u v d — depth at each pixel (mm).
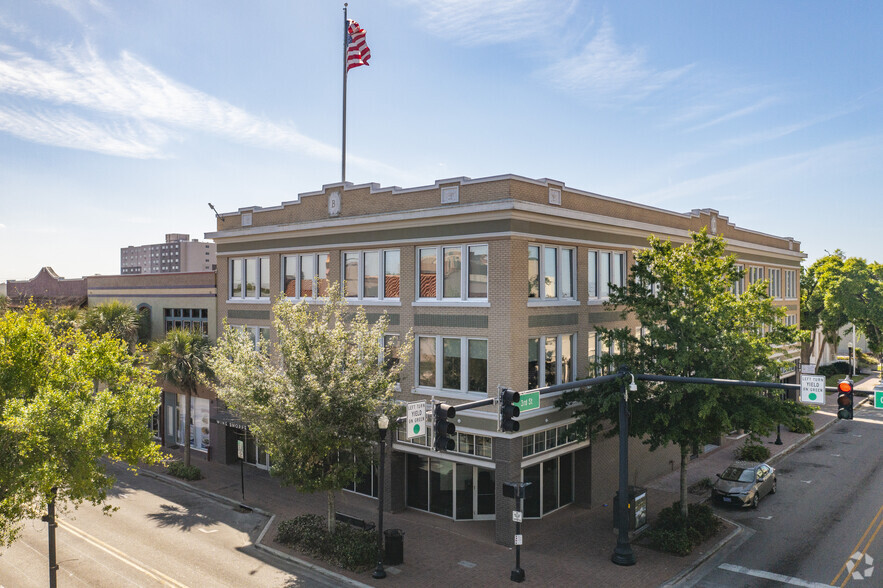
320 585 17812
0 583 17656
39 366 15391
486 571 18812
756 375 20531
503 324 21172
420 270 23812
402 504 24625
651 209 28641
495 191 21328
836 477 29234
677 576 18391
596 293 25641
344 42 29578
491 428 21359
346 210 26078
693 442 21078
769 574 18453
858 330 61469
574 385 16891
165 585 17625
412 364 23875
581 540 21453
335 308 21734
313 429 18281
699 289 21281
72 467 14195
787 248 43906
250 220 30469
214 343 32375
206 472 30297
